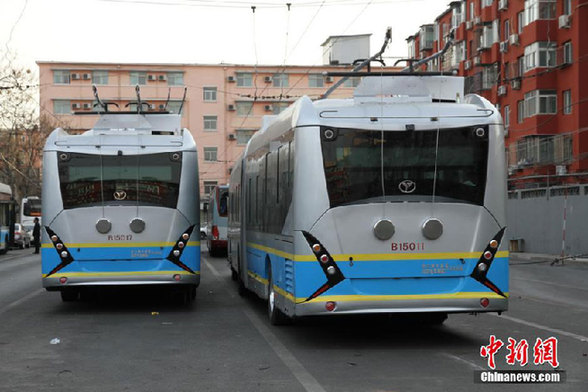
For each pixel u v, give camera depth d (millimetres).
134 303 14758
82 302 15055
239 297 15898
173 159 13062
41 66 75750
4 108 37719
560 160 40188
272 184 11070
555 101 42375
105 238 12766
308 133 9008
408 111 9109
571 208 35125
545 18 42281
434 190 9031
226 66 77688
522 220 40625
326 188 8945
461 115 9148
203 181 77688
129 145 12977
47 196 12742
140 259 12859
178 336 10383
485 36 49281
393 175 9008
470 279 9016
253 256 13492
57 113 75625
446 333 10484
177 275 12961
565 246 35531
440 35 58781
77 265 12711
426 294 8953
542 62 42344
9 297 16266
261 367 8047
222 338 10172
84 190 12797
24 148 49125
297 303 8930
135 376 7641
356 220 8930
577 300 15172
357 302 8867
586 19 39875
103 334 10648
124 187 12891
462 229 9031
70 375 7727
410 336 10250
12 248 46656
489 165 9125
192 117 77500
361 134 9023
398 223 8953
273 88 77500
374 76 9422
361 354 8828
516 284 19406
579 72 39969
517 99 45125
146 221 12883
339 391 6836
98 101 13703
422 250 8961
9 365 8305
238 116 78000
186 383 7266
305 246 8922
